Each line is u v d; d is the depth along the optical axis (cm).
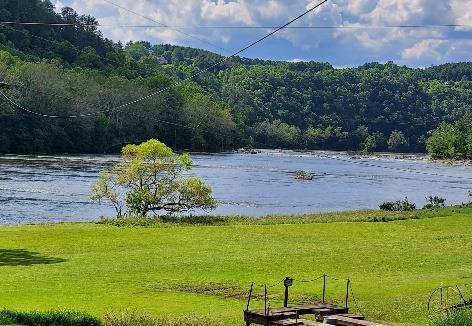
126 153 7744
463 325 2427
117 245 5522
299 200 10150
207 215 7819
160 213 8169
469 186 13662
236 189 11094
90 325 2747
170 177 7825
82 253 5106
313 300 3575
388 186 13050
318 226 7019
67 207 8150
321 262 4934
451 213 8294
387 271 4634
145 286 3925
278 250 5441
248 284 4050
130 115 19788
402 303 3431
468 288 3856
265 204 9469
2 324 2600
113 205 8438
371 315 3117
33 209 7888
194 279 4178
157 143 7694
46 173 11694
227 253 5234
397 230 6869
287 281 2641
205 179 12325
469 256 5372
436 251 5600
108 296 3600
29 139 16888
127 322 2862
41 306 3238
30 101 17100
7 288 3722
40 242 5528
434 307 3291
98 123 18700
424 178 15212
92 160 15075
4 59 18450
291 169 15812
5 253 4975
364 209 9119
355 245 5828
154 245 5578
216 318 3033
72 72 19738
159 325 2841
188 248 5450
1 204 8144
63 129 17712
